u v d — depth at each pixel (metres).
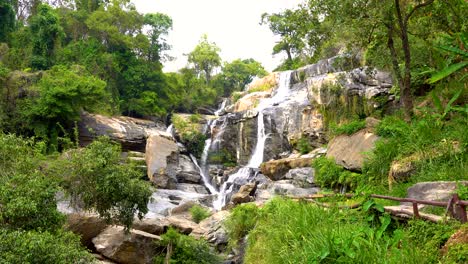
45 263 6.23
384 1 11.70
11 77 29.33
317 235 5.62
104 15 44.47
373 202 6.15
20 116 28.81
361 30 12.85
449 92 4.99
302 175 16.73
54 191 8.57
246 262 8.12
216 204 23.06
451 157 8.24
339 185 13.86
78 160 11.86
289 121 26.48
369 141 13.21
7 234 6.30
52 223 8.31
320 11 12.66
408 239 5.06
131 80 43.53
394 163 9.77
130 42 45.03
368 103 19.78
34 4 47.81
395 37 14.09
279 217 7.82
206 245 12.54
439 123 9.66
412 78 14.27
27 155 10.03
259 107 31.02
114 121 32.88
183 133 34.69
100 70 40.41
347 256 4.86
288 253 6.04
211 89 55.38
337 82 21.80
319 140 23.12
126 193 11.96
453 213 4.97
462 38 4.03
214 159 32.06
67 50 40.16
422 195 6.87
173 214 18.52
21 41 39.16
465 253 4.07
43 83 29.69
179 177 28.20
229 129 31.78
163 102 45.75
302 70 33.50
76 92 29.36
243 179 24.25
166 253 12.98
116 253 12.66
